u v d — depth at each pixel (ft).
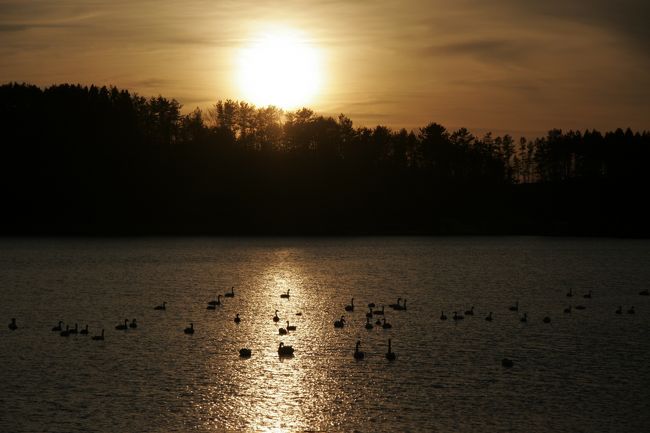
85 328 259.60
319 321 282.15
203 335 252.01
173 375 200.75
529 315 299.99
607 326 274.16
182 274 453.99
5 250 628.28
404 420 169.07
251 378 198.49
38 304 323.16
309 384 193.77
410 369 207.82
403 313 303.07
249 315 295.48
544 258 599.57
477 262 559.38
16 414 170.19
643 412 174.40
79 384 191.93
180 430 163.02
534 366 212.02
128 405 177.06
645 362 216.95
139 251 627.87
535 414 172.86
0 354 221.25
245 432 162.61
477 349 232.53
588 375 203.10
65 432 160.45
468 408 176.24
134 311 303.68
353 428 164.45
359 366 210.79
